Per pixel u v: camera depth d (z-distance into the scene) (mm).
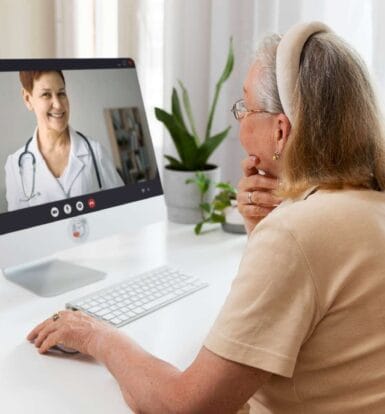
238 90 2215
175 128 1840
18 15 2277
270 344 821
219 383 833
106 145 1508
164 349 1098
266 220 879
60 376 1003
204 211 1872
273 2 2098
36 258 1349
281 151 984
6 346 1097
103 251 1627
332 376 863
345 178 908
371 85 944
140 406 896
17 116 1329
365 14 2021
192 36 2225
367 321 839
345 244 834
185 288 1354
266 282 827
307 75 907
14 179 1315
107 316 1193
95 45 2289
